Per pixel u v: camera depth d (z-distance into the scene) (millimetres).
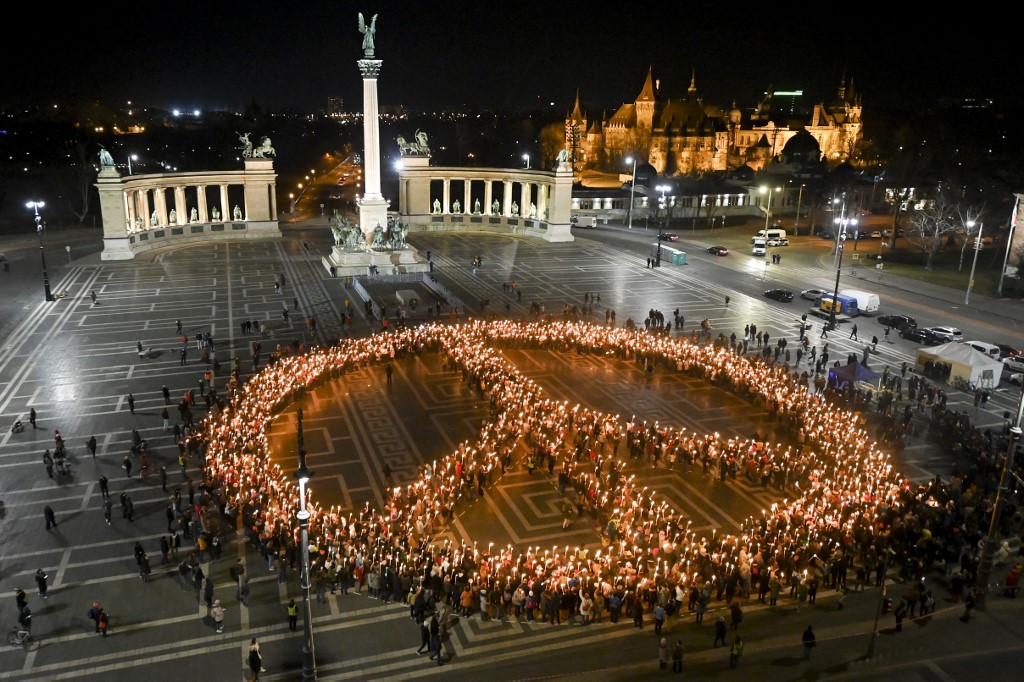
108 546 39250
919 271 112562
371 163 107250
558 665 31578
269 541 37625
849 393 59906
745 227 155875
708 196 172625
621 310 88125
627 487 44031
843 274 109688
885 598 35719
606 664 31672
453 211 149875
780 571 36875
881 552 37500
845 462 47875
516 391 58250
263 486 42438
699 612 34312
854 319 85875
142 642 32375
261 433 50062
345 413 57344
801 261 119750
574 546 40688
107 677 30344
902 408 60031
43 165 189000
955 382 64688
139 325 77750
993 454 49562
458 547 40188
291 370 61469
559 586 34656
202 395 58688
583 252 124750
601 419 54000
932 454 51750
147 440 51375
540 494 46000
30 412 53656
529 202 142250
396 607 35219
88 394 59375
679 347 69750
